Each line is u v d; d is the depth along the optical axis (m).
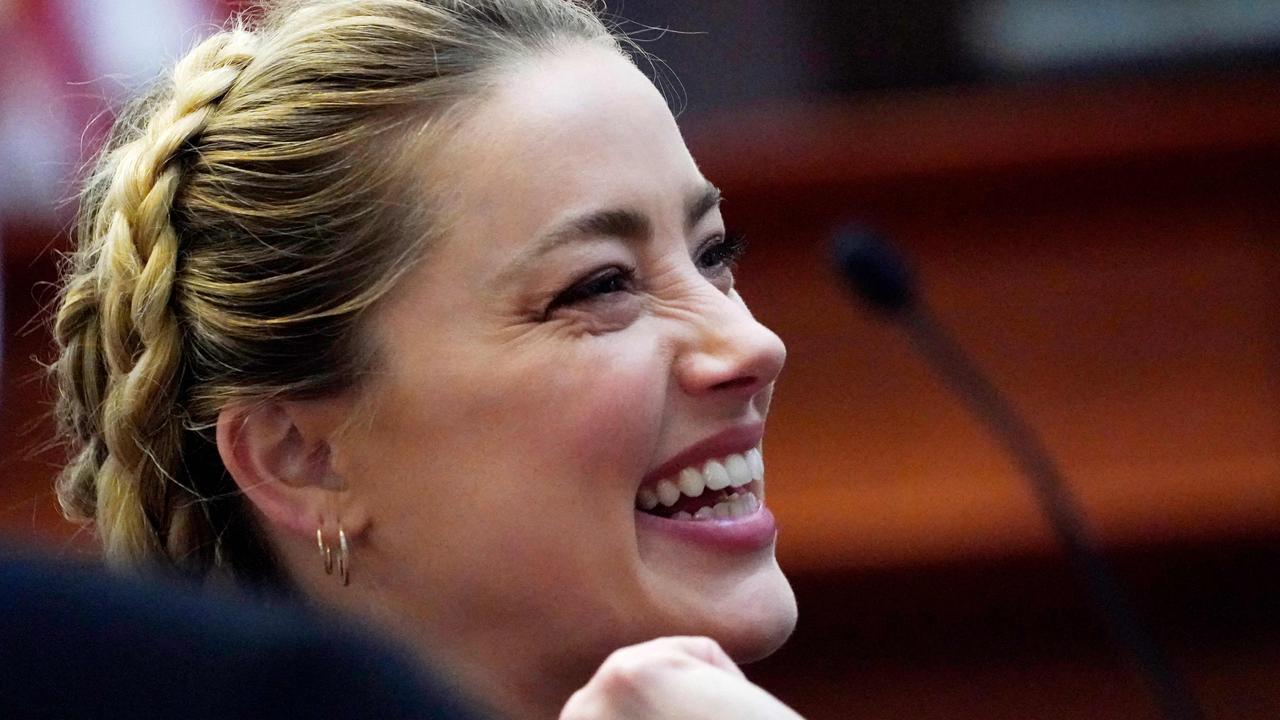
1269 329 11.62
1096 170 11.61
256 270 4.78
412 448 4.70
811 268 11.57
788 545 11.54
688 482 4.77
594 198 4.70
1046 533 11.38
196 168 4.94
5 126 10.38
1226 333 11.64
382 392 4.70
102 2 10.27
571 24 5.02
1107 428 11.61
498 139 4.70
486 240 4.66
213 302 4.82
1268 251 11.63
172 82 5.47
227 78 5.01
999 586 11.50
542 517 4.61
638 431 4.62
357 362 4.71
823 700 11.56
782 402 11.62
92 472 5.34
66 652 1.56
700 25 12.78
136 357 4.96
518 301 4.65
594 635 4.66
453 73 4.78
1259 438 11.57
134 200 4.95
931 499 11.48
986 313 11.66
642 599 4.64
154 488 4.97
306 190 4.75
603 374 4.61
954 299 11.64
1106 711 11.34
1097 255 11.66
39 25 10.34
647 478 4.74
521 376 4.60
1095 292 11.66
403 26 4.85
